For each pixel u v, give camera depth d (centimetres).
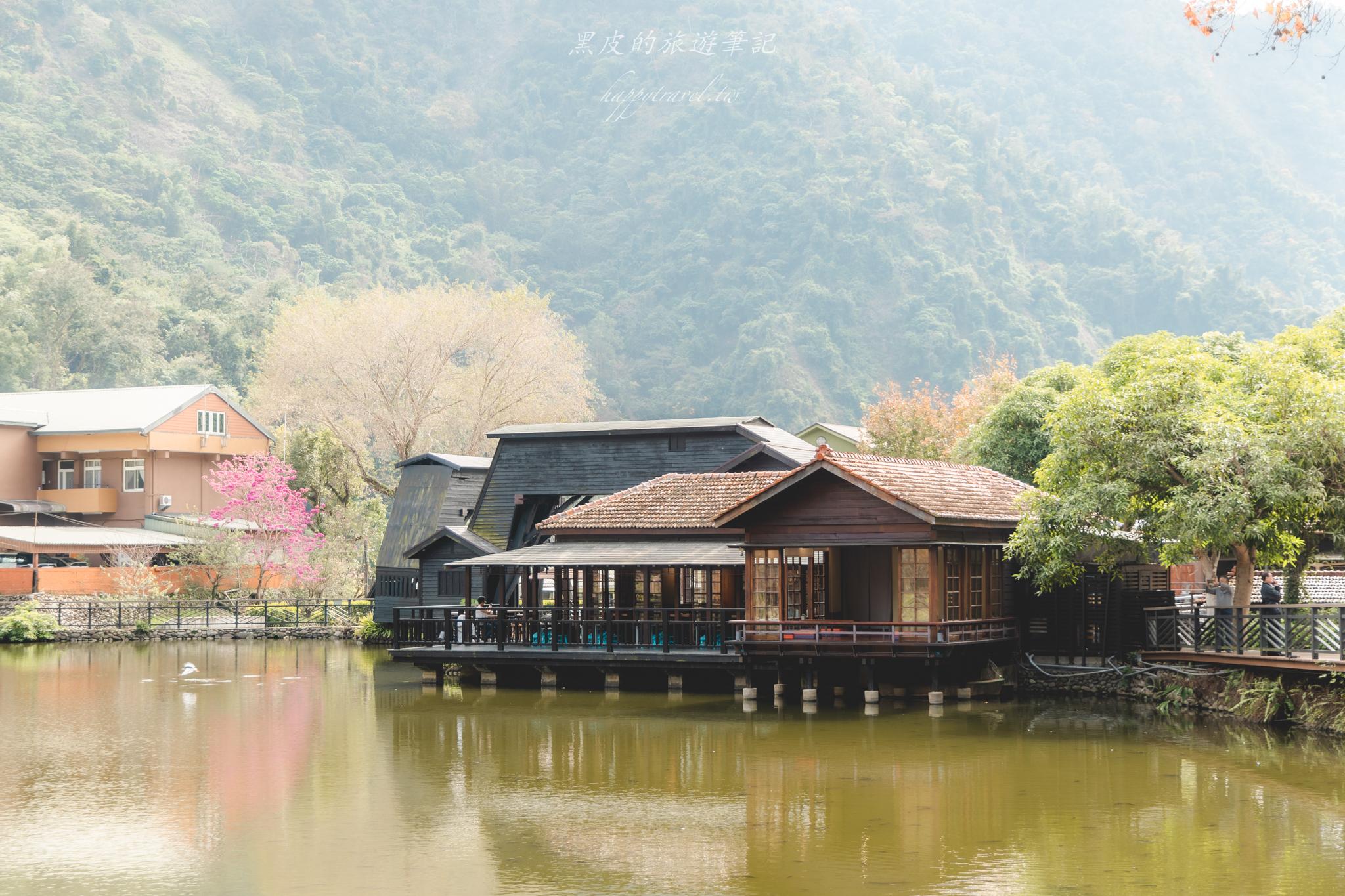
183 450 7019
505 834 2055
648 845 1986
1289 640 2888
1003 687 3550
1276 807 2170
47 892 1783
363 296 7225
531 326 7250
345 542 6588
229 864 1900
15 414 7038
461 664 3812
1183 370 3047
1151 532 3023
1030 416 4822
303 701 3566
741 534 3762
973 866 1852
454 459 5619
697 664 3500
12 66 18050
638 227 19488
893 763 2577
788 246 17638
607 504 4038
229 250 16162
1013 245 18262
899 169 18700
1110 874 1800
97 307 11238
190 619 5753
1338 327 3966
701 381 15688
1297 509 2844
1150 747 2717
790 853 1930
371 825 2122
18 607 5512
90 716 3294
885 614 3409
